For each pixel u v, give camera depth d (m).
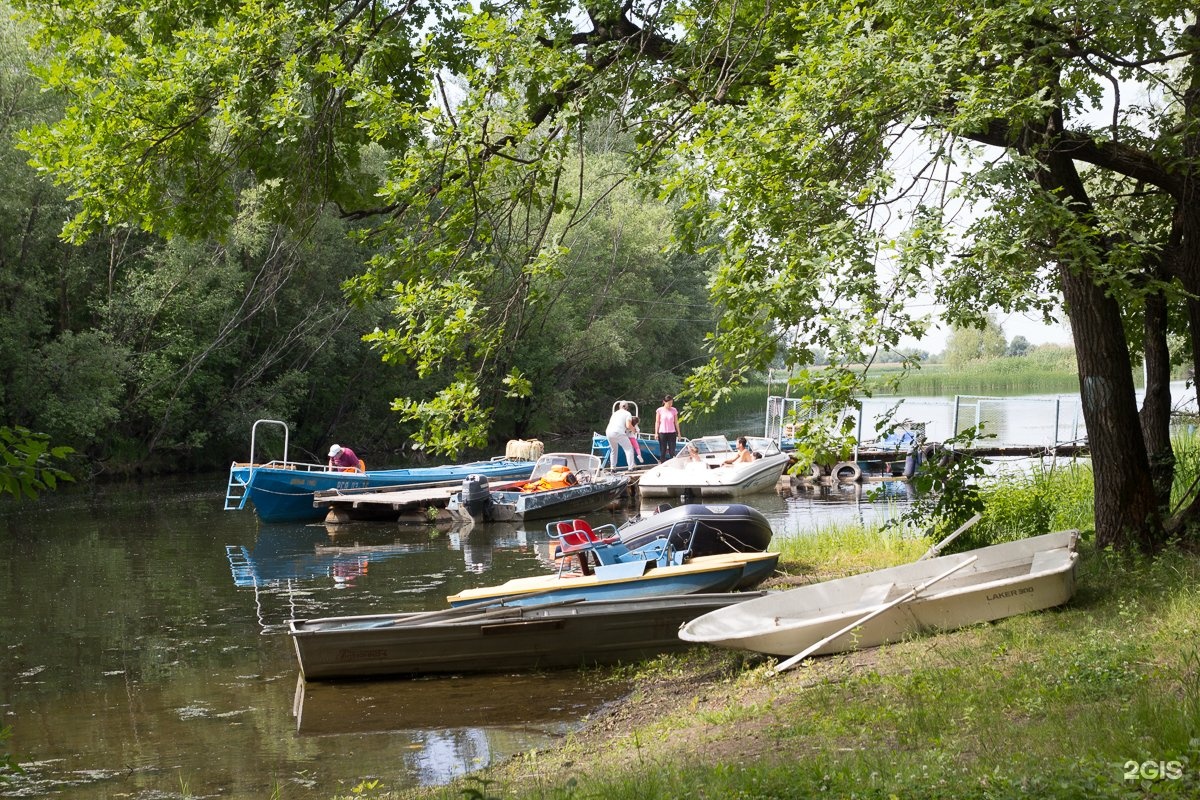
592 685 9.93
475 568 16.84
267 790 7.41
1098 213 7.76
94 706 9.59
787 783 5.10
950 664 7.68
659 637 10.66
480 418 8.66
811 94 7.70
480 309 8.62
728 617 9.43
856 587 9.76
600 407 57.41
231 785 7.53
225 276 35.59
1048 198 7.36
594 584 11.23
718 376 8.25
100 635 12.50
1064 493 14.67
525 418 49.00
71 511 26.09
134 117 10.07
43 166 10.41
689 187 8.23
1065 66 8.90
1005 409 46.03
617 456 28.89
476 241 9.44
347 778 7.61
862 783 4.91
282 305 38.69
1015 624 8.61
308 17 10.15
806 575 13.45
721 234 8.25
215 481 34.69
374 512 23.89
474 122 8.74
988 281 7.19
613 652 10.63
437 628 10.30
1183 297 10.19
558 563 16.77
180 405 35.69
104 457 35.28
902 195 7.43
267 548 19.66
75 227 10.58
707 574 11.32
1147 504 10.39
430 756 8.04
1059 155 9.52
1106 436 10.41
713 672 9.72
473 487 22.72
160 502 28.23
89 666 11.03
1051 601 8.85
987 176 6.92
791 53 8.05
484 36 8.71
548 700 9.48
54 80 10.43
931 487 11.66
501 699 9.57
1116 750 4.85
